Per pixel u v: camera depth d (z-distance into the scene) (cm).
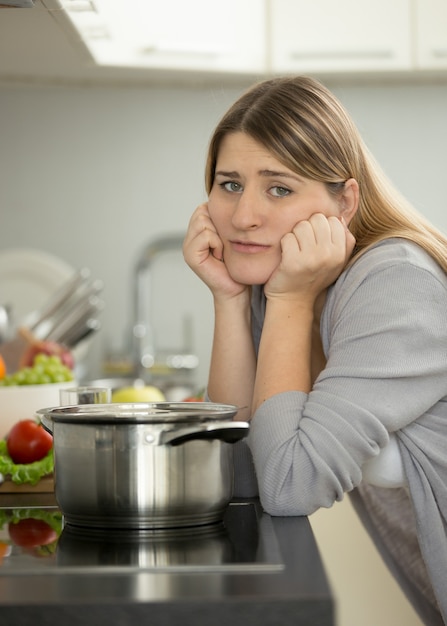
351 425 145
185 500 132
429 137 434
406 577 203
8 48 260
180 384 381
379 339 149
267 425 149
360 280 155
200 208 176
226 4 311
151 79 333
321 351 181
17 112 436
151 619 98
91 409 150
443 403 161
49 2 194
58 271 418
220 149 165
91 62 281
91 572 111
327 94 167
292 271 159
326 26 326
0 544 127
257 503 161
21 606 98
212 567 112
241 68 318
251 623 98
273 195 162
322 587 102
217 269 174
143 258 425
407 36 329
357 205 167
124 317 436
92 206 437
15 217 436
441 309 154
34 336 309
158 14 291
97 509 132
